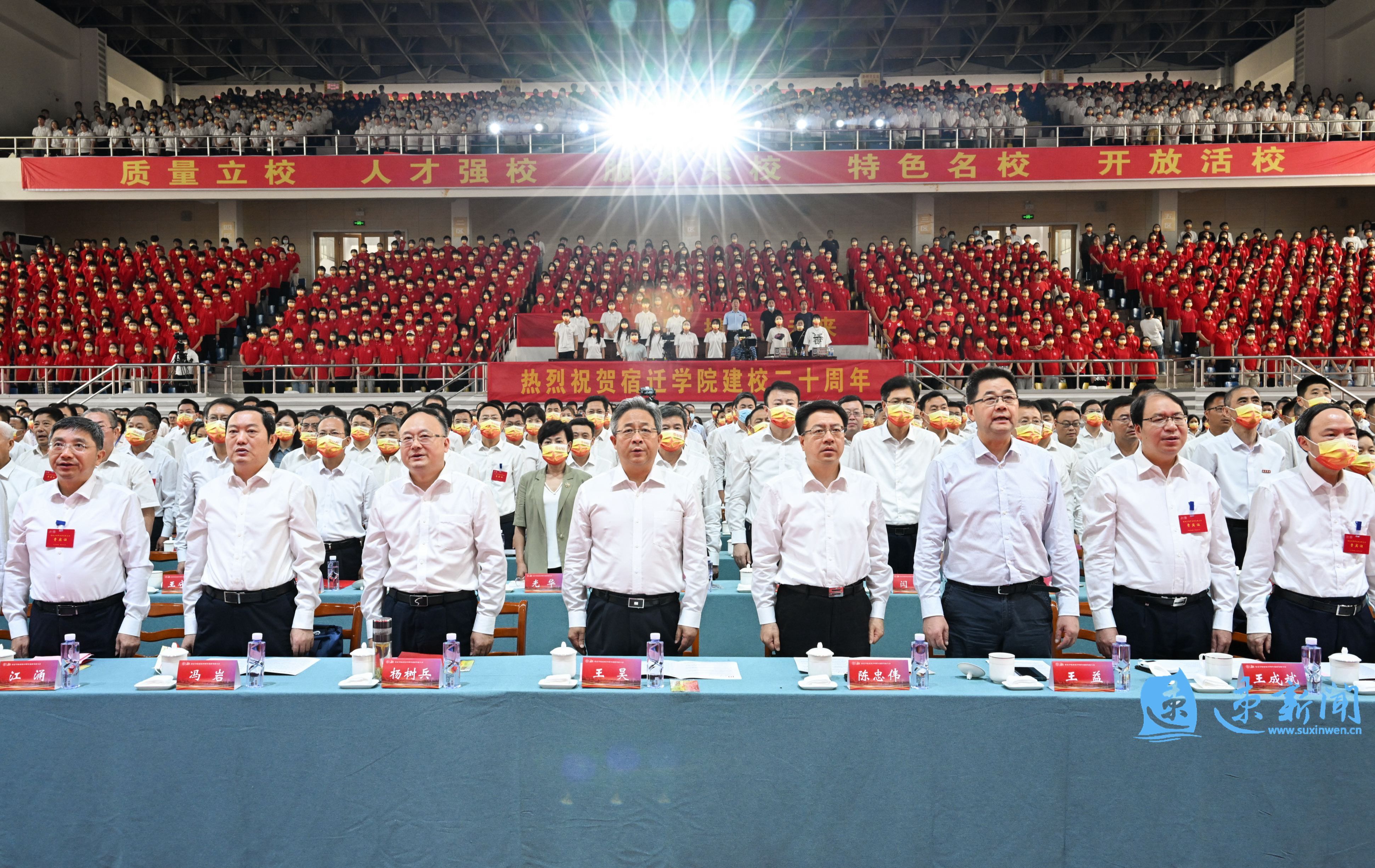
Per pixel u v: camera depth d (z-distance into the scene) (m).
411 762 3.04
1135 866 2.99
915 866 3.02
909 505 5.84
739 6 22.72
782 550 4.07
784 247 21.31
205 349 17.67
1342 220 23.39
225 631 4.05
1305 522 3.84
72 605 4.06
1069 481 6.78
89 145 20.94
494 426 7.36
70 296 18.41
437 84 28.52
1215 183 19.94
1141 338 17.09
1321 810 2.97
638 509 4.02
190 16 23.28
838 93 25.09
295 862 3.05
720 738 3.04
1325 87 22.75
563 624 5.28
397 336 17.06
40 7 22.47
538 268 21.91
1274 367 16.69
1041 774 3.01
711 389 15.65
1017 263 20.00
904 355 16.67
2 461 4.92
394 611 4.12
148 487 6.26
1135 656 3.90
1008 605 3.80
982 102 23.41
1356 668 3.04
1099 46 26.12
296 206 24.38
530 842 3.06
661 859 3.04
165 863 3.04
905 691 3.07
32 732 3.04
